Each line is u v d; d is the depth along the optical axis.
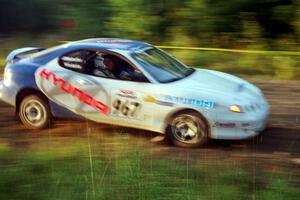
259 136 7.39
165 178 5.40
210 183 5.32
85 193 4.95
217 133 6.77
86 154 6.29
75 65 7.33
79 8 18.50
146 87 6.96
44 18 22.08
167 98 6.85
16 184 5.16
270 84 11.45
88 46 7.38
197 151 6.75
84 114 7.31
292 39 15.41
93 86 7.16
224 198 4.89
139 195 4.92
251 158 6.45
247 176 5.63
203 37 16.06
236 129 6.72
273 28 15.72
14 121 8.12
